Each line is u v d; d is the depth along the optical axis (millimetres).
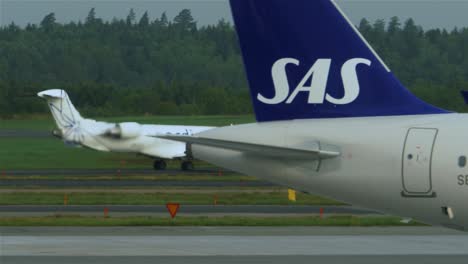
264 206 133875
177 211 122625
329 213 123125
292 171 68562
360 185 67438
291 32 68750
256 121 70188
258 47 69250
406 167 66062
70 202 137000
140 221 107062
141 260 77062
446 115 67812
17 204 134875
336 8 68500
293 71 69125
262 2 68750
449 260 77562
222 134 69875
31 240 90688
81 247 85312
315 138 68188
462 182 64750
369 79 68750
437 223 67625
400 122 67562
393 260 77312
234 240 90812
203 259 77625
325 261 76625
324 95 69000
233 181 181500
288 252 82062
